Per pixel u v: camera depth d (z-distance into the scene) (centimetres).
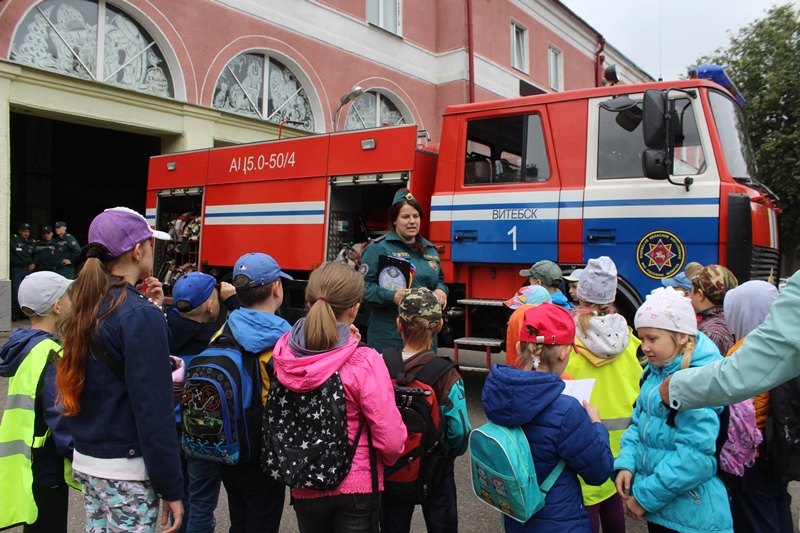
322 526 233
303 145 702
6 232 930
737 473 232
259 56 1277
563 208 538
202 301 315
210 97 1166
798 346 172
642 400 246
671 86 505
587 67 2184
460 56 1620
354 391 225
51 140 1497
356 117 1473
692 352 234
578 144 540
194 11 1132
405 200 439
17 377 266
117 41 1051
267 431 228
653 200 500
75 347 212
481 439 231
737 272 466
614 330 299
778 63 1305
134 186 1636
